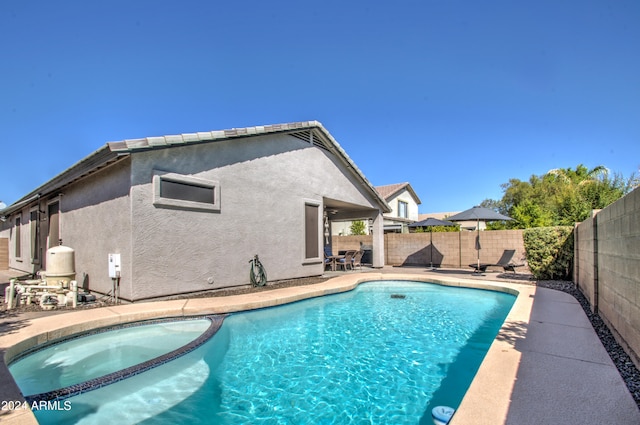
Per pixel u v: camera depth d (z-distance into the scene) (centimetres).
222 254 904
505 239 1501
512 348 420
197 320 664
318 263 1266
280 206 1099
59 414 337
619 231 453
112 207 788
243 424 334
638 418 253
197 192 851
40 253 1261
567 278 1045
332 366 483
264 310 762
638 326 364
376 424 332
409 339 603
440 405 368
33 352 466
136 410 361
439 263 1680
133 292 716
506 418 252
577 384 314
